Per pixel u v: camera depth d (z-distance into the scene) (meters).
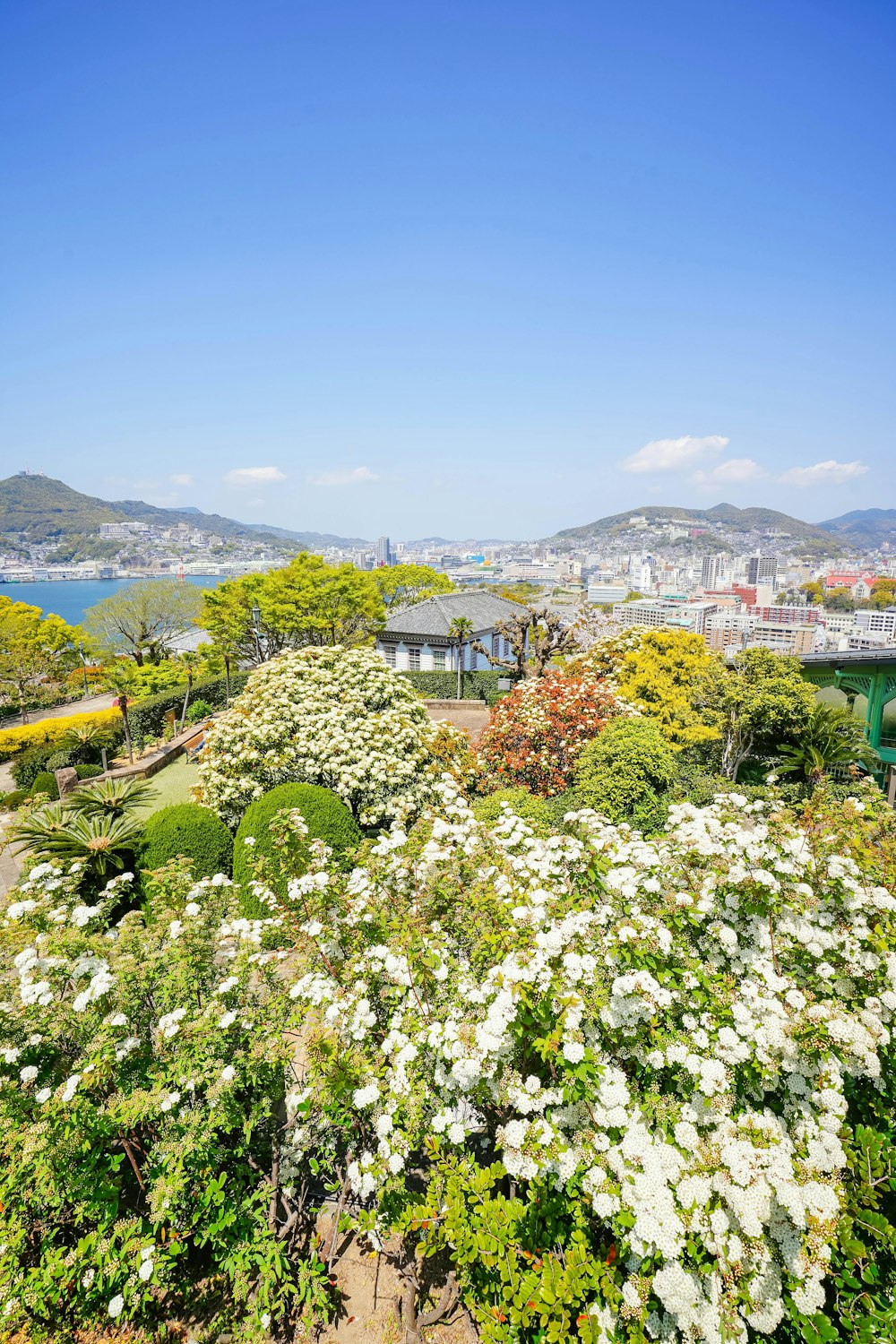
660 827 10.44
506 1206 3.45
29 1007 4.35
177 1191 4.14
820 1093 3.30
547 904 4.46
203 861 9.25
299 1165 5.03
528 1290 3.28
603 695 13.98
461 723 23.72
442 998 4.43
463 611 33.12
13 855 9.34
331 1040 4.27
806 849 4.42
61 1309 4.44
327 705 12.02
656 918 4.07
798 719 15.41
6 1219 4.16
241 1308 4.54
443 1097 4.09
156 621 39.94
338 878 5.65
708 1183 2.94
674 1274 2.79
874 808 6.07
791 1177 2.93
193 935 5.15
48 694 33.75
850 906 4.23
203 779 11.50
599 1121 3.25
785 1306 2.96
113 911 8.77
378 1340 4.43
